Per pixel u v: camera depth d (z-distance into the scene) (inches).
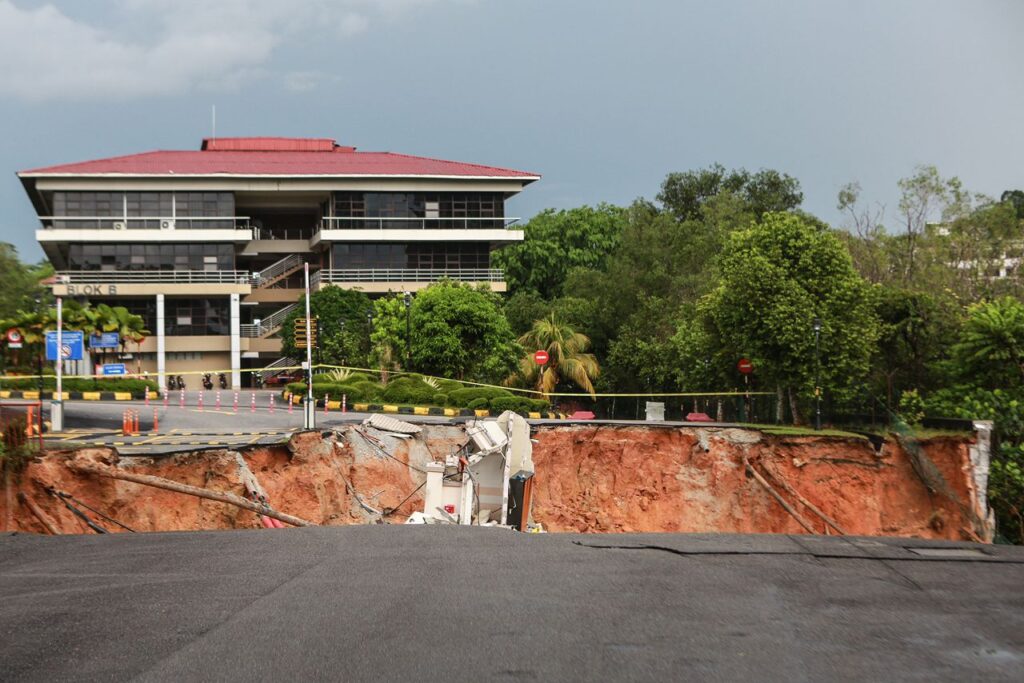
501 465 942.4
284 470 1216.8
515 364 2551.7
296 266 3390.7
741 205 3341.5
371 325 2728.8
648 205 3944.4
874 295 1796.3
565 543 480.4
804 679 263.0
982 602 353.4
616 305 3061.0
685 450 1525.6
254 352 3179.1
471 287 2898.6
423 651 286.8
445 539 497.0
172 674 267.1
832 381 1710.1
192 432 1476.4
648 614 331.9
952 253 2268.7
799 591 368.8
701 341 2052.2
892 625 320.2
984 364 1512.1
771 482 1450.5
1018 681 262.2
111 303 3129.9
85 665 276.7
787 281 1702.8
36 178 3065.9
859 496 1421.0
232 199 3186.5
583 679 261.9
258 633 307.6
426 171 3307.1
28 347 2362.2
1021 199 3722.9
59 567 426.3
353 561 430.9
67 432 1427.2
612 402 2768.2
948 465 1380.4
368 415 1929.1
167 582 388.2
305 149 3732.8
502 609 337.7
